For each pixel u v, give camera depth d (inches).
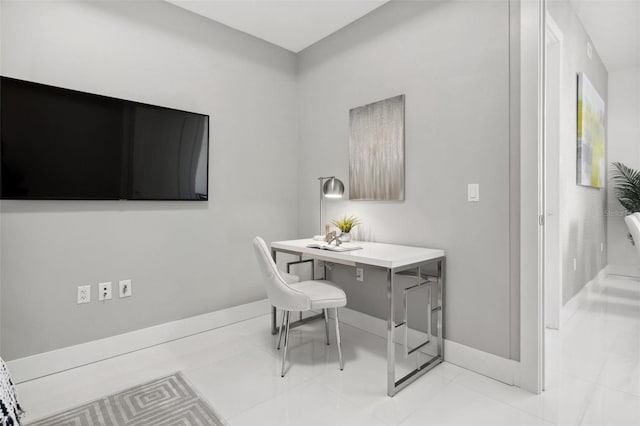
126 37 98.3
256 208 128.2
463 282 88.5
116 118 95.2
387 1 105.0
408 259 80.4
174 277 107.9
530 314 76.5
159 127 102.9
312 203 134.5
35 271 84.8
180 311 109.1
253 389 78.5
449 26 90.6
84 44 91.4
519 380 78.5
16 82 81.1
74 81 90.0
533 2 75.4
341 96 121.4
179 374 85.4
